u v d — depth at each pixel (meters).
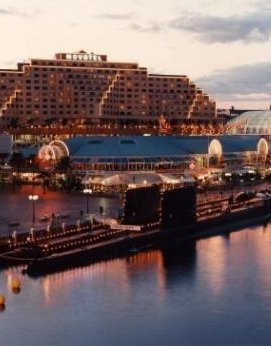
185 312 104.06
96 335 94.75
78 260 131.38
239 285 118.19
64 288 114.88
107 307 105.88
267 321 100.31
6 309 104.44
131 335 94.88
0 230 154.62
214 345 91.44
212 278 122.81
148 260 136.75
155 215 161.62
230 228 176.25
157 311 104.44
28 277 120.38
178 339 93.38
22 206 196.38
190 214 167.88
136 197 156.62
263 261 136.75
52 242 137.50
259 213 196.12
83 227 153.38
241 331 96.56
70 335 94.62
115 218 160.25
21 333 95.19
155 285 117.81
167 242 155.50
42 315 102.12
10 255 127.38
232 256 141.38
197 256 141.25
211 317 102.06
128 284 118.06
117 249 141.62
